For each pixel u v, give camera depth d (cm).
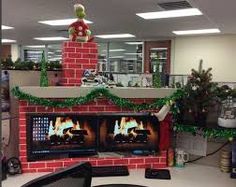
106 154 208
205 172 201
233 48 726
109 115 205
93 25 609
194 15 491
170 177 191
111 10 471
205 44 758
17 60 230
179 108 210
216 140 210
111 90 208
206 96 201
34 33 761
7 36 823
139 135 209
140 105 212
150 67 839
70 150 203
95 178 189
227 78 736
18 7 460
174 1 409
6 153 206
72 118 202
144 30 673
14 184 178
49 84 225
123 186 172
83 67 223
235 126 194
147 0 408
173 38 799
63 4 440
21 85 220
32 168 198
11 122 209
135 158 210
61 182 115
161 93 212
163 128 211
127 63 895
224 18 483
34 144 198
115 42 905
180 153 212
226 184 180
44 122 198
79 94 204
